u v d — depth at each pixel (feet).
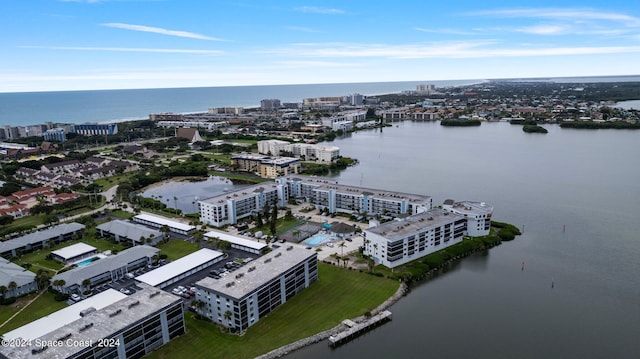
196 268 610.65
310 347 444.14
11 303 535.60
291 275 533.14
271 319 490.49
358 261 643.86
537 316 497.46
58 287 556.51
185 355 427.74
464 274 609.01
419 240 650.43
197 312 498.28
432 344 447.42
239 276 508.94
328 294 545.85
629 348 437.99
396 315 503.20
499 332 467.11
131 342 416.87
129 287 564.71
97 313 436.76
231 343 446.19
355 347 444.96
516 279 590.96
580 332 465.88
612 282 577.84
